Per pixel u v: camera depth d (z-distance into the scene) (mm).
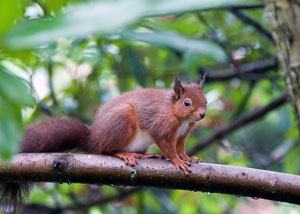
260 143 21047
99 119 9961
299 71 5887
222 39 16781
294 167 16859
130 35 8258
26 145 9234
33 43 2389
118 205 16594
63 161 7918
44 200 15812
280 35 6043
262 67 16875
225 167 8172
